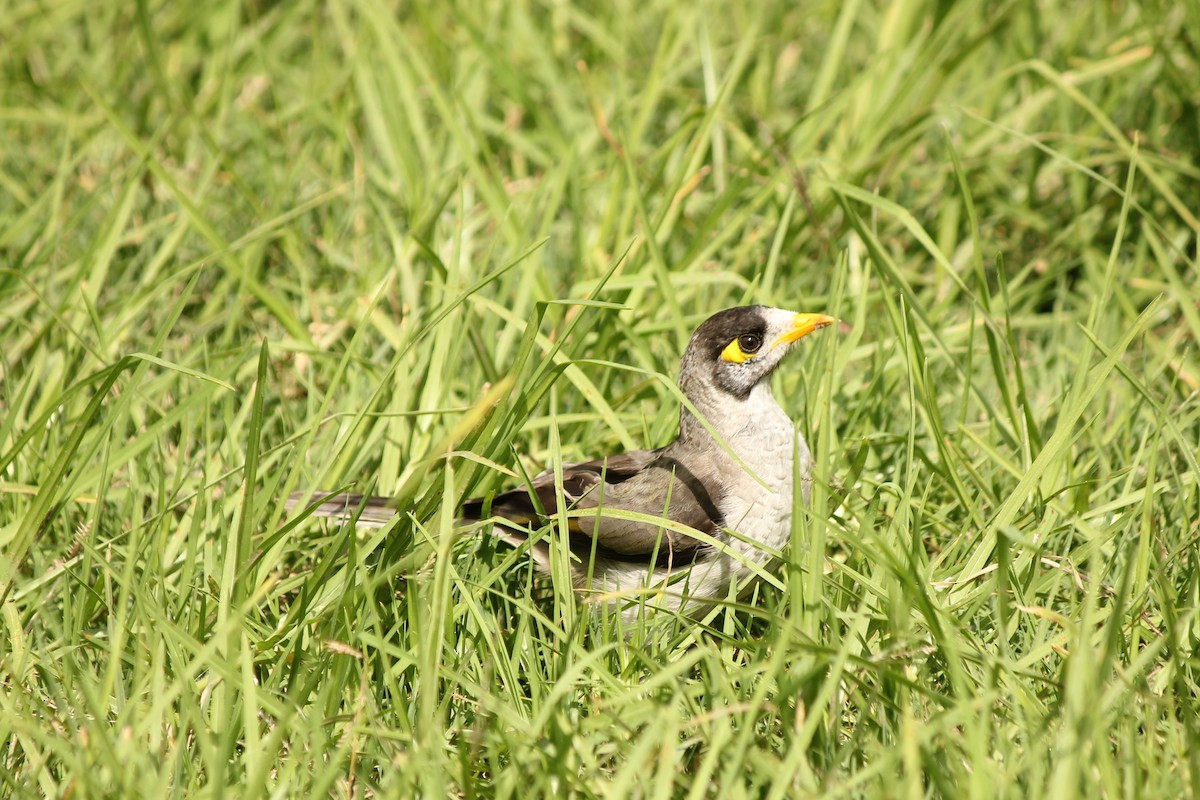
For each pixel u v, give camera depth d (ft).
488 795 23.54
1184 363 34.17
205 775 24.38
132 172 41.45
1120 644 26.07
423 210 44.62
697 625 26.81
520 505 32.60
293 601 30.35
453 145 48.47
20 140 53.57
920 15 52.85
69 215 46.70
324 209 47.24
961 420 33.99
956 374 38.47
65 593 27.81
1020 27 51.26
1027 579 27.84
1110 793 21.21
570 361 28.32
